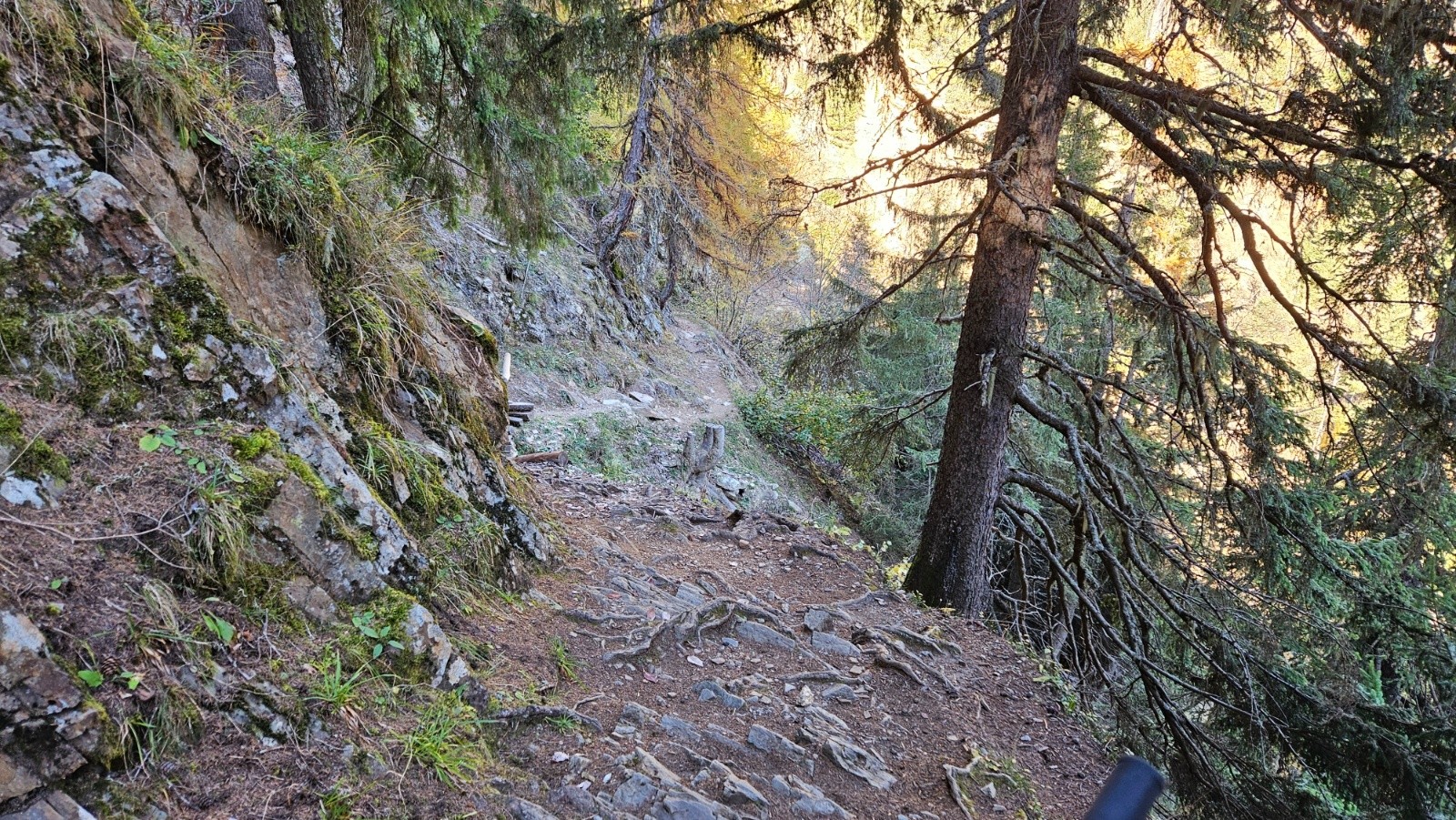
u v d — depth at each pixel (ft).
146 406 7.64
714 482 48.03
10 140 7.44
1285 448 20.95
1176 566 21.42
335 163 12.99
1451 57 14.05
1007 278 20.86
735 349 85.20
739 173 72.18
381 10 22.41
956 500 22.34
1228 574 22.82
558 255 62.85
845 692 14.98
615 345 62.18
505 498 15.03
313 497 8.48
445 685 8.94
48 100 7.89
